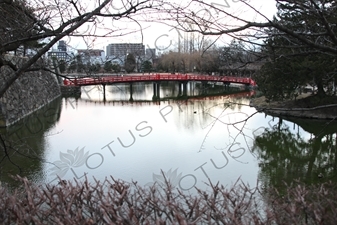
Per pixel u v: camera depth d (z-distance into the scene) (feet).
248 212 10.16
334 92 56.03
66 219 8.32
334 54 8.76
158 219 8.45
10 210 9.05
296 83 49.16
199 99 69.87
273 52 8.87
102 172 28.22
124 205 10.57
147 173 27.61
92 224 8.37
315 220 8.94
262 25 7.77
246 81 74.02
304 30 9.23
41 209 9.87
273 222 9.61
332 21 9.68
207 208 10.02
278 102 55.77
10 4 11.47
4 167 27.45
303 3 8.26
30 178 25.55
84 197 9.87
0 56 11.39
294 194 10.34
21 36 12.29
